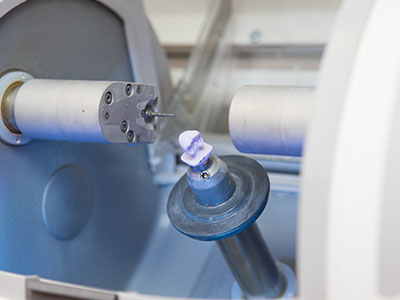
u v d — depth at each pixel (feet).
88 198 2.37
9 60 1.84
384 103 1.16
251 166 1.81
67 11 2.15
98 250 2.47
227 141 3.33
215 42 4.75
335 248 1.07
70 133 1.71
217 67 4.64
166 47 5.75
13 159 1.91
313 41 4.68
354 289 1.06
